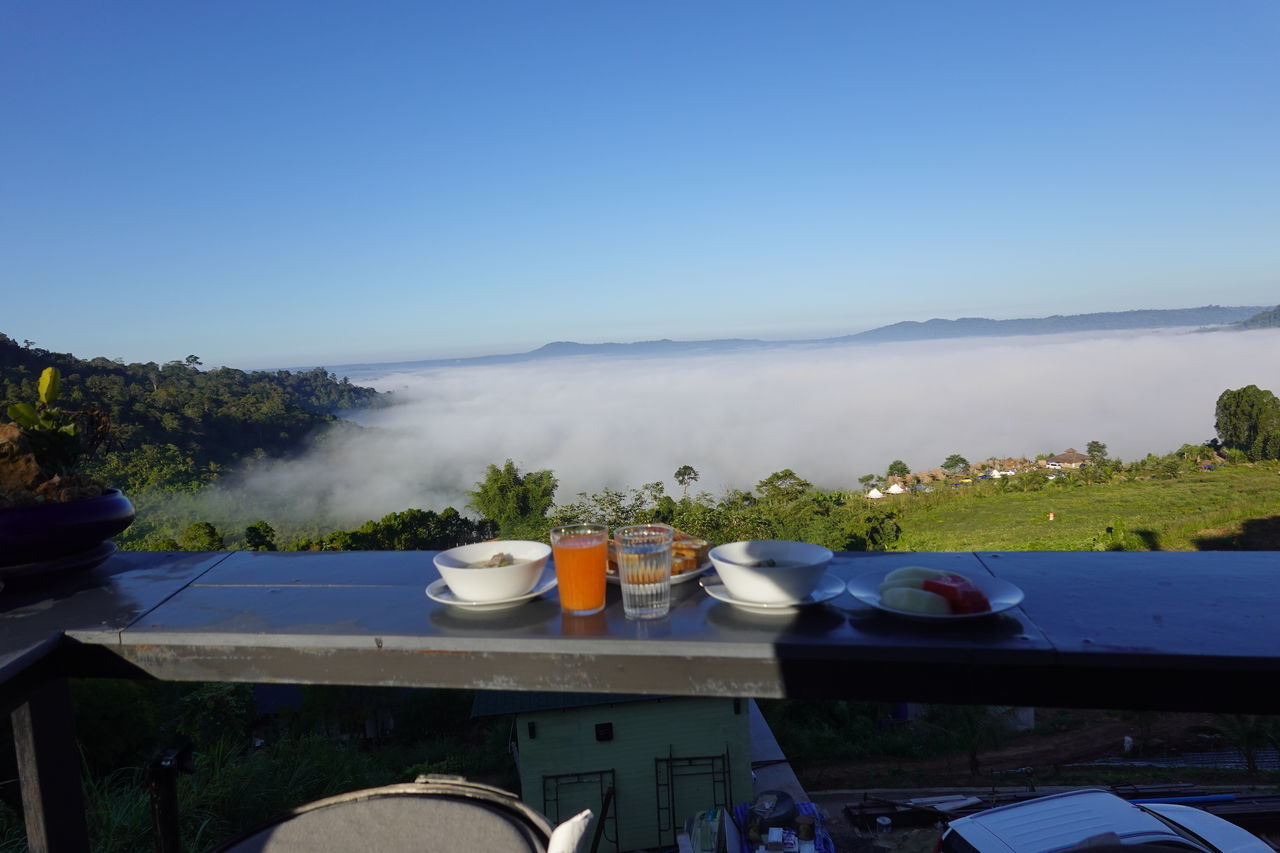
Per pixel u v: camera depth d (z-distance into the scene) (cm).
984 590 107
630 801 866
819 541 3200
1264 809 666
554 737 871
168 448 6347
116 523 134
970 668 90
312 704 1350
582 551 106
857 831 835
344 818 76
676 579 119
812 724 1271
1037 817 348
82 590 127
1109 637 92
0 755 332
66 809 119
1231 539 2781
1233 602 106
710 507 3466
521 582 110
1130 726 1269
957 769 1116
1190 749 1166
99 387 7150
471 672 98
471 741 1317
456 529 4188
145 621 109
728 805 859
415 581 130
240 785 320
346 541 3888
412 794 82
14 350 6844
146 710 650
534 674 97
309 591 125
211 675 104
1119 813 342
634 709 870
